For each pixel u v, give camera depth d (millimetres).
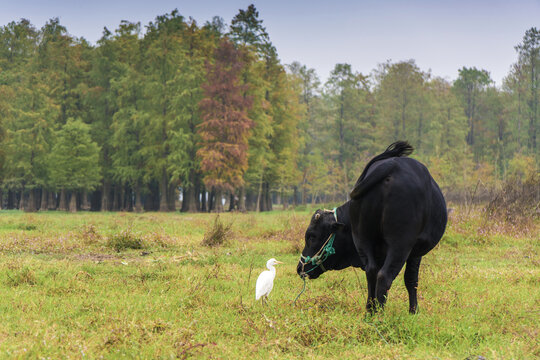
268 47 60281
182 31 59156
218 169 50188
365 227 5914
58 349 4742
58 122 59125
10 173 55250
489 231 16828
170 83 55500
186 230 19766
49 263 10867
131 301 7035
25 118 55188
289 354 4871
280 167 60406
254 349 4914
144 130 55500
